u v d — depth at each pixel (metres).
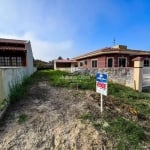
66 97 6.27
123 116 4.69
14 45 16.09
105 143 3.12
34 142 3.07
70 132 3.45
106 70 11.57
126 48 19.69
